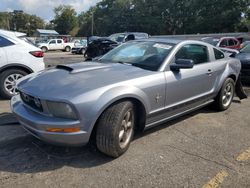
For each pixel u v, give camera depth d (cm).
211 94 546
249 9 5356
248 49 978
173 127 494
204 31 5872
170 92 436
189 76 472
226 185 328
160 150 405
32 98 362
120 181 329
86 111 335
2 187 312
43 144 410
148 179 335
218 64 559
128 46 511
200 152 404
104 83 363
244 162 379
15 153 385
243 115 576
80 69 406
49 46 3678
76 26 10150
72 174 340
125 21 7688
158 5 6900
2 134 439
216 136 462
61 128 331
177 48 468
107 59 495
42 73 413
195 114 571
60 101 333
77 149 397
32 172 342
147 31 7112
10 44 647
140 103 395
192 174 347
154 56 455
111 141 355
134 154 390
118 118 356
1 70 638
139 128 418
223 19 5453
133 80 387
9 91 652
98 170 350
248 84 917
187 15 6488
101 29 8419
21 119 366
